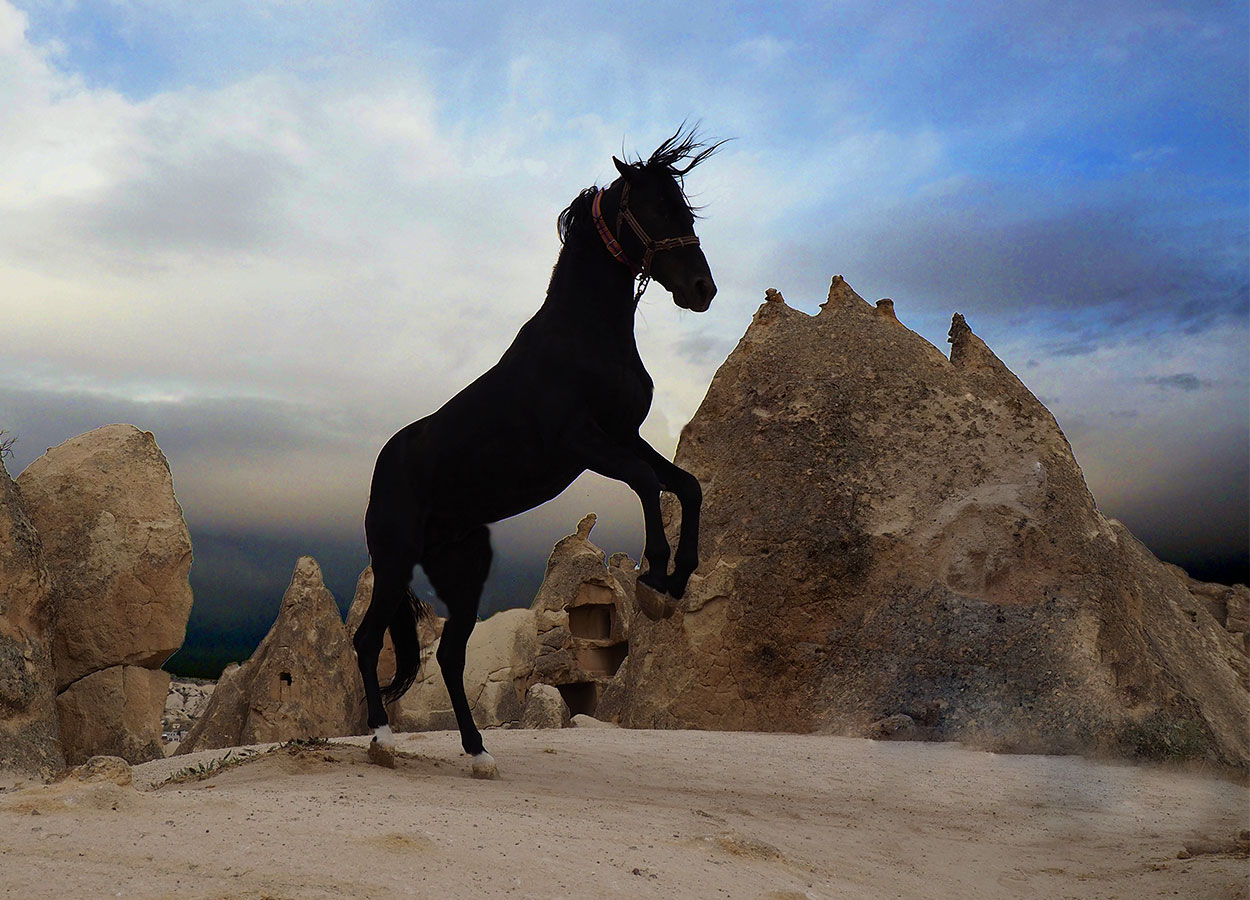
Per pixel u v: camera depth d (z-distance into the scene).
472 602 8.38
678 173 7.70
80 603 15.86
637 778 8.54
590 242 7.69
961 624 14.70
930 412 17.22
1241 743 14.05
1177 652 16.11
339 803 5.35
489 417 7.61
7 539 13.69
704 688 16.22
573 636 37.44
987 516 15.63
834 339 18.28
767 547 16.30
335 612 26.98
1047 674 13.70
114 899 3.36
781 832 6.45
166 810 4.59
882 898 5.09
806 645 15.57
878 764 10.53
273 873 3.78
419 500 8.01
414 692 32.72
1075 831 7.84
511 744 10.15
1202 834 7.70
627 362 7.70
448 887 3.88
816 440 17.00
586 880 4.22
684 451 18.80
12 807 4.40
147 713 16.11
